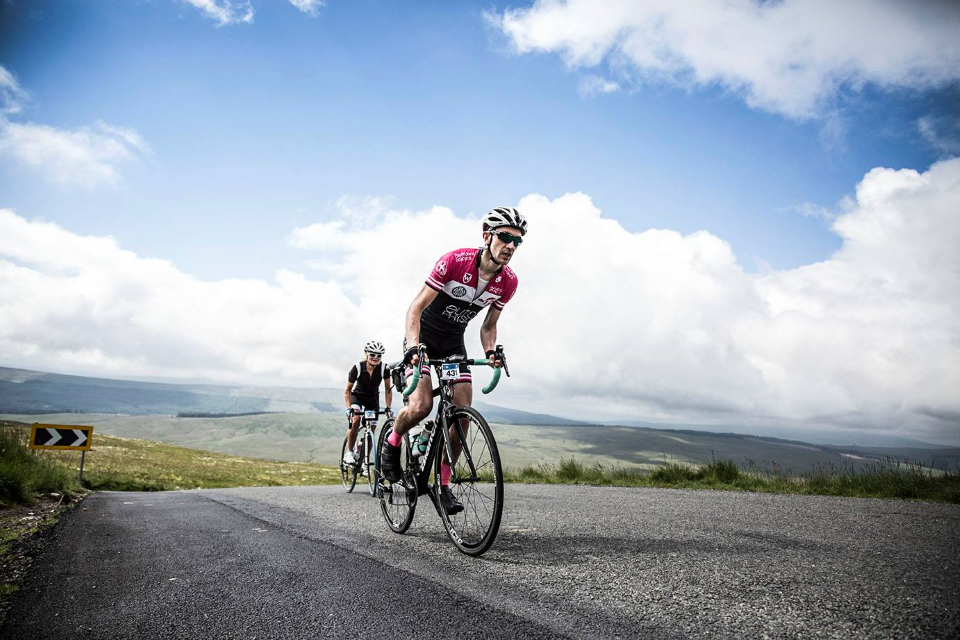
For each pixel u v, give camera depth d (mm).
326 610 1923
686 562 2451
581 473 9328
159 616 1904
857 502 5043
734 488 6988
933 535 3137
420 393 3480
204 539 3234
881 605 1763
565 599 1963
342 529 3619
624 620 1739
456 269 3426
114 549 2971
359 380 7266
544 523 3676
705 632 1614
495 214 3312
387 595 2068
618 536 3146
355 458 7016
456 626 1739
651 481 8102
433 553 2803
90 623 1849
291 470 27328
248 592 2148
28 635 1751
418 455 3432
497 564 2512
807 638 1527
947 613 1657
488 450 2709
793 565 2361
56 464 8688
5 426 8742
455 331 3760
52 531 3559
